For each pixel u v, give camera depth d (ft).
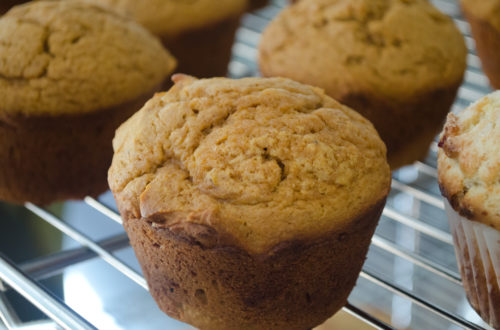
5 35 1.15
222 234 0.90
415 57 1.20
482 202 0.92
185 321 1.00
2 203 1.42
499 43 1.33
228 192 0.91
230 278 0.94
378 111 1.21
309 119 0.94
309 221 0.91
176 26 1.38
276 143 0.92
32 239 1.42
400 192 1.36
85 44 1.16
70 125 1.15
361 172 0.94
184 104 0.95
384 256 1.32
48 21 1.16
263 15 1.80
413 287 1.29
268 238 0.91
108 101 1.15
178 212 0.91
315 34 1.23
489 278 0.97
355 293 1.28
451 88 1.22
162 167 0.93
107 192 1.25
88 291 1.28
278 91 0.96
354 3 1.23
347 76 1.19
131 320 1.23
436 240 1.34
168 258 0.95
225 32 1.44
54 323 1.05
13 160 1.17
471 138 0.94
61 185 1.20
